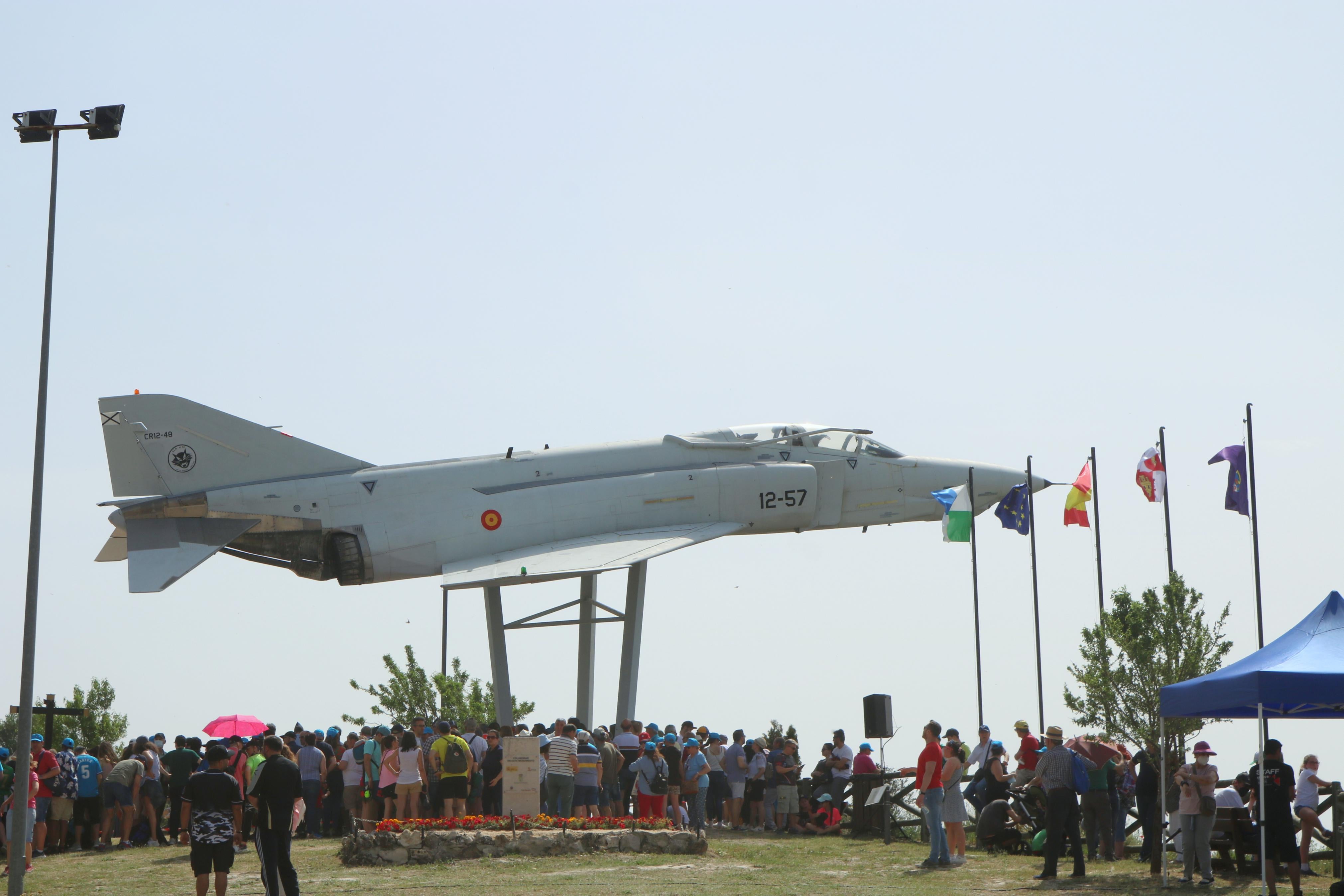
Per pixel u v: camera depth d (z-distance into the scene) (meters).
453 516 26.61
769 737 26.78
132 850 18.72
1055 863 15.09
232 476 26.75
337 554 26.38
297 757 20.02
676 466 28.27
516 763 18.16
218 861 12.30
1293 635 14.02
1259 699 12.98
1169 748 15.94
